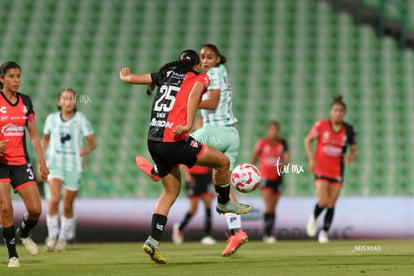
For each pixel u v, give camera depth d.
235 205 19.33
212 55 21.22
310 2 64.75
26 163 19.94
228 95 21.58
